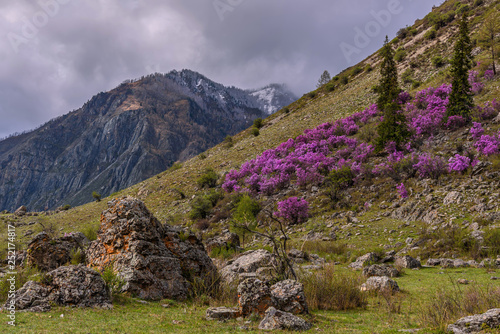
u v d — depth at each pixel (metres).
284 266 10.72
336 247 24.31
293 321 6.89
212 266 13.12
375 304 9.91
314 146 48.41
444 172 29.91
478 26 65.75
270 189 43.44
